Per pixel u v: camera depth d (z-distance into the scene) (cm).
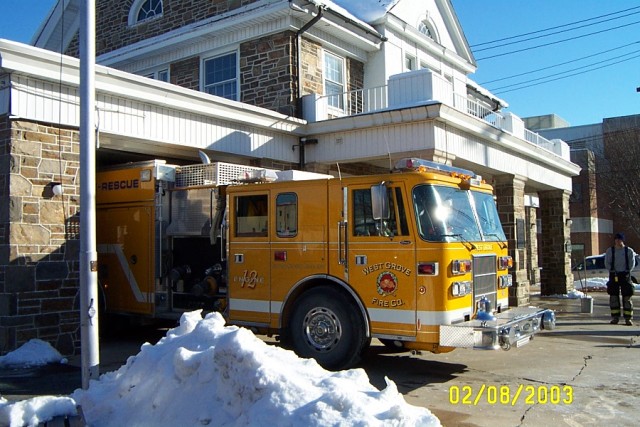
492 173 1636
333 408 418
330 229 805
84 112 654
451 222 768
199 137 1209
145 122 1106
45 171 943
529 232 2803
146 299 1012
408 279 746
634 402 675
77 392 562
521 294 1662
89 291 644
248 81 1580
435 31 2081
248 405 449
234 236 888
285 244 841
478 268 791
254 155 1333
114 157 1291
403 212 757
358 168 1584
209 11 1689
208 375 484
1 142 916
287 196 846
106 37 1962
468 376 814
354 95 1750
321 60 1625
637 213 3350
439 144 1289
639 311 1611
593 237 3609
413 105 1270
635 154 3356
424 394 716
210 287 932
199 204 961
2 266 903
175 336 589
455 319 738
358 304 778
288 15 1499
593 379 792
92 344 642
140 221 1026
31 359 866
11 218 898
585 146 3806
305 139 1446
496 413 632
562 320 1402
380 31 1791
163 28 1800
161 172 1005
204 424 459
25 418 464
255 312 861
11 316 892
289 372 471
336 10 1584
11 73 904
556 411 639
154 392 510
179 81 1731
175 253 999
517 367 871
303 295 823
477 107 1731
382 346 1033
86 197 649
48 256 940
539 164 1905
